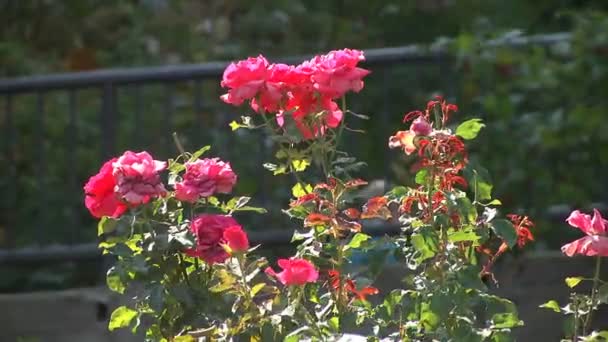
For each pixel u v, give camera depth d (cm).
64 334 964
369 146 1199
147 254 519
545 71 953
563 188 962
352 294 532
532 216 952
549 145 945
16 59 1380
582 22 966
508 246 531
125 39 1477
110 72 1000
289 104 534
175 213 525
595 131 943
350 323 524
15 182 1106
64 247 1041
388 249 524
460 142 519
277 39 1484
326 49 1491
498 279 950
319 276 532
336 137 545
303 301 519
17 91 1009
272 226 1063
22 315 971
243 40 1484
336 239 530
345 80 527
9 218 1107
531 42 970
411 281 520
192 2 1525
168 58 1469
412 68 1248
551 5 1457
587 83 952
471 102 962
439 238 510
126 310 535
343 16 1571
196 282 525
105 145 1001
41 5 1436
